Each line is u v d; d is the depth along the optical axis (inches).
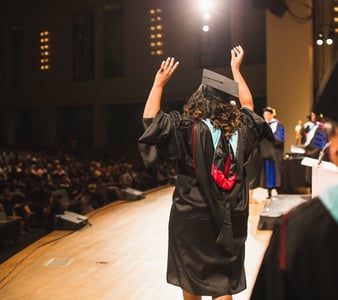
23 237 425.1
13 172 612.1
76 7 1064.8
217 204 104.0
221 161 105.3
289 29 555.5
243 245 108.7
